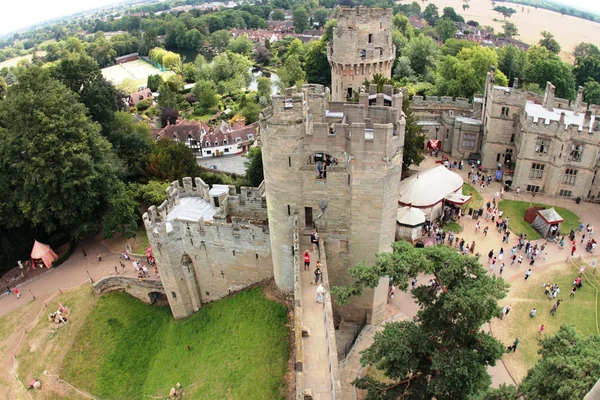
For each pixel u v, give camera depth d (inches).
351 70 3004.4
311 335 1481.3
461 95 4402.1
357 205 1707.7
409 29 7495.1
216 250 2199.8
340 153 1668.3
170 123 6245.1
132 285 2539.4
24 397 2068.2
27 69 2888.8
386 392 1466.5
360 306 1989.4
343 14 2891.2
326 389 1300.4
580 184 2972.4
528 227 2775.6
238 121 5836.6
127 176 3425.2
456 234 2726.4
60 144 2635.3
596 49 7736.2
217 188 2507.4
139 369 2225.6
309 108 1827.0
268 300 2048.5
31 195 2677.2
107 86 3671.3
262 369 1764.3
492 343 1337.4
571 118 3073.3
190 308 2374.5
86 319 2436.0
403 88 2957.7
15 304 2551.7
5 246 2805.1
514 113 3235.7
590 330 2052.2
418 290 1465.3
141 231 3068.4
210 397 1790.1
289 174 1722.4
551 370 1114.1
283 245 1888.5
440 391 1312.7
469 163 3592.5
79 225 2832.2
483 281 1301.7
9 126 2716.5
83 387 2135.8
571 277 2367.1
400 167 1696.6
